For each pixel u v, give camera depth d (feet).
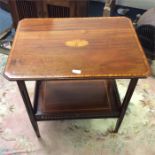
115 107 3.32
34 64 2.56
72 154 3.44
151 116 3.93
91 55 2.68
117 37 2.95
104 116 3.26
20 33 3.02
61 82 3.71
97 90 3.58
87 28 3.12
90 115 3.24
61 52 2.73
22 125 3.81
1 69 4.84
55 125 3.81
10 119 3.90
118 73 2.44
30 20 3.27
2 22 6.29
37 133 3.55
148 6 6.44
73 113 3.25
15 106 4.11
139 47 2.78
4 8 6.66
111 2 5.24
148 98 4.22
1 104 4.15
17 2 4.93
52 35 2.99
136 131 3.71
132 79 2.55
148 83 4.53
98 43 2.86
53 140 3.61
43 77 2.41
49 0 4.62
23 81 2.52
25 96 2.76
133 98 4.21
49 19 3.29
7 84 4.53
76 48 2.78
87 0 4.48
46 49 2.77
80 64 2.56
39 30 3.07
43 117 3.22
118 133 3.69
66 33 3.03
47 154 3.45
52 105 3.35
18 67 2.52
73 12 4.70
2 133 3.71
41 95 3.51
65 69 2.50
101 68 2.51
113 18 3.31
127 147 3.51
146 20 4.40
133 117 3.90
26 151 3.48
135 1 6.50
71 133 3.70
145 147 3.51
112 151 3.46
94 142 3.58
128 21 3.24
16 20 5.39
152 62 4.59
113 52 2.72
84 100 3.42
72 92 3.55
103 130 3.72
